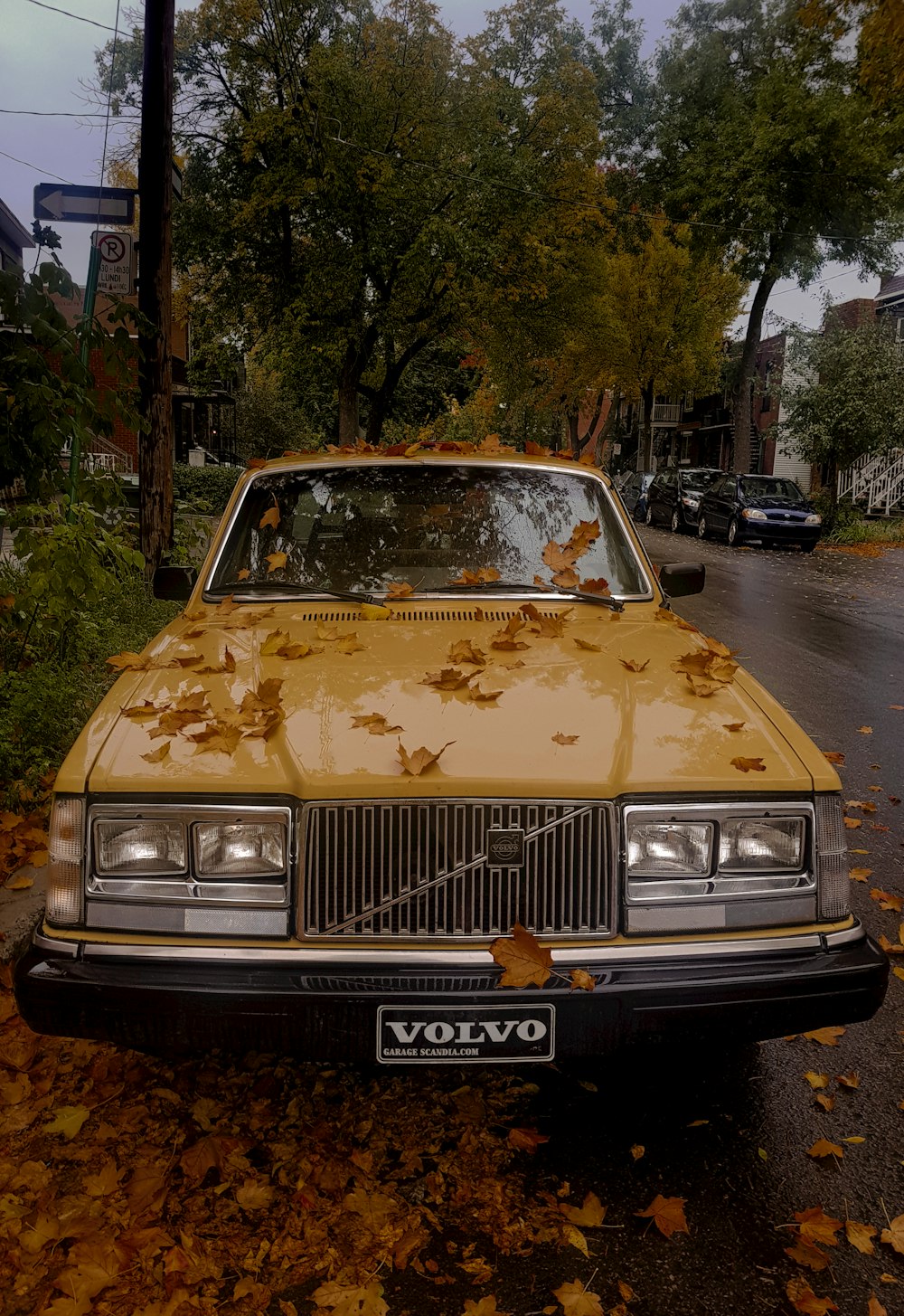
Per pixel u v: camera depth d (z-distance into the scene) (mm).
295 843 2361
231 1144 2609
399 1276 2229
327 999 2258
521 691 2838
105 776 2422
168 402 8328
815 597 13836
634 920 2391
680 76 31109
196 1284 2195
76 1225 2326
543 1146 2670
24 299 5047
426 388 47125
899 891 4305
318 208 21875
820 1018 2365
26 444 5332
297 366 24031
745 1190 2520
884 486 29297
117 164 19328
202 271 24438
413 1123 2746
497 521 3887
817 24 11898
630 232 34438
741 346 47219
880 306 32344
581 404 51031
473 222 22156
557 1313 2137
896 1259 2309
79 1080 2918
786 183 29250
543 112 23422
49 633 5922
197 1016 2281
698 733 2641
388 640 3270
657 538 24516
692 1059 3064
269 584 3676
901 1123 2793
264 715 2676
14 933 3586
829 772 2512
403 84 21250
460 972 2307
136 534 9055
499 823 2365
